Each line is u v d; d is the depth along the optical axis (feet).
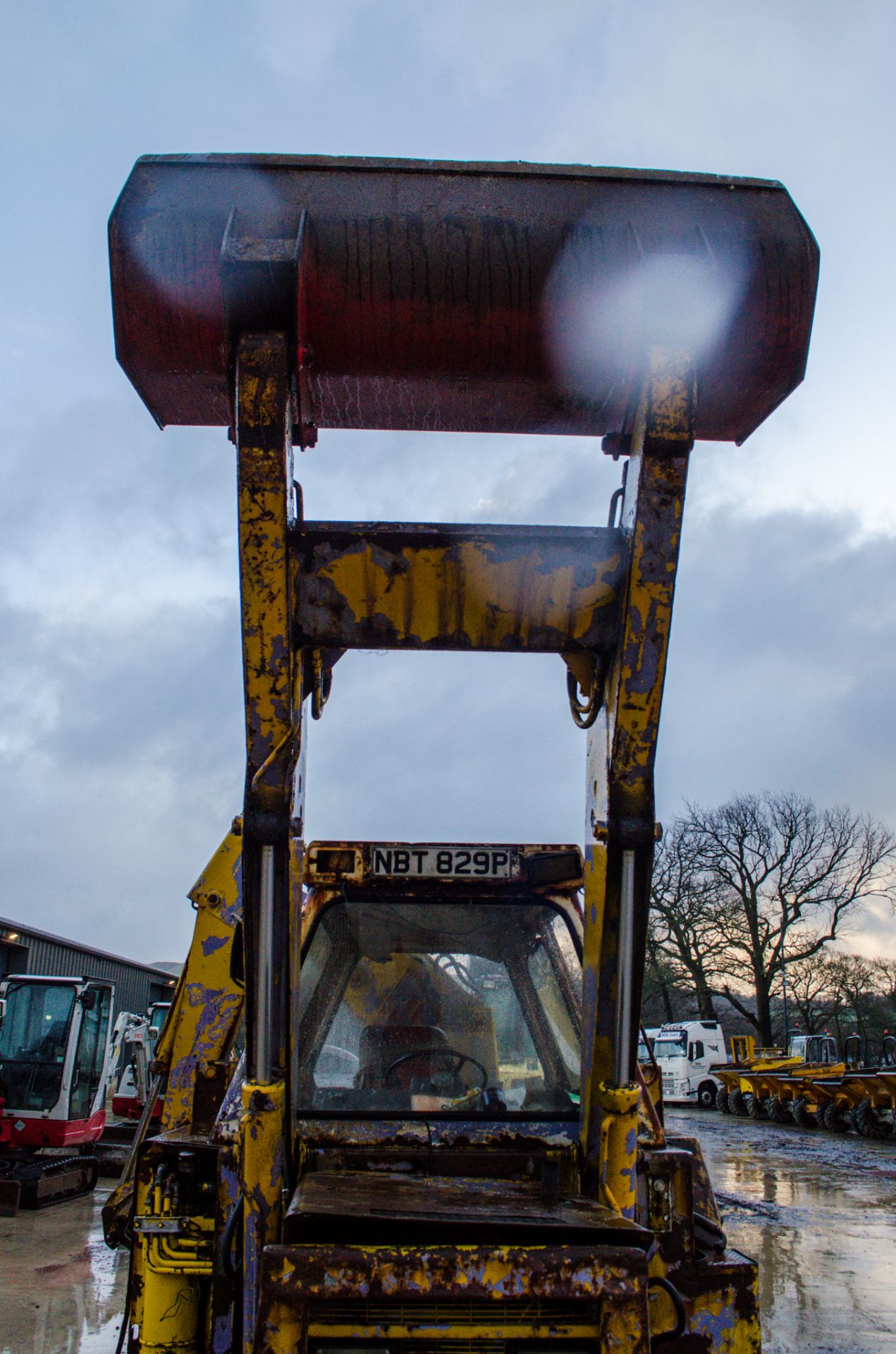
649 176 8.50
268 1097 7.81
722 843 138.10
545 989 10.82
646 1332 6.69
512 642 8.21
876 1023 152.97
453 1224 6.93
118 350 8.54
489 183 8.29
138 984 118.73
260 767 7.79
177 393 9.02
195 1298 9.28
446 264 7.97
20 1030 40.86
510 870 11.14
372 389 8.73
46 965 93.86
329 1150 9.12
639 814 8.09
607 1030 8.32
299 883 8.76
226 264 7.48
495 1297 6.68
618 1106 8.23
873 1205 40.16
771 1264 29.30
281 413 7.54
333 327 8.09
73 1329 21.59
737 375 8.58
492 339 8.17
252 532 7.66
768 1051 110.73
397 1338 6.73
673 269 7.97
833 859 133.80
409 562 8.01
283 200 8.07
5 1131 39.65
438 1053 10.45
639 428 8.02
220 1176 9.16
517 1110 9.95
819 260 8.38
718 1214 9.89
